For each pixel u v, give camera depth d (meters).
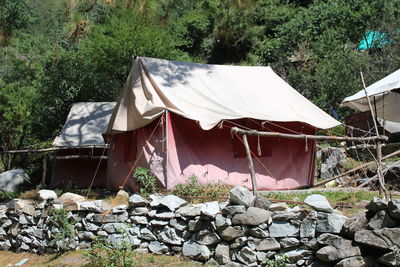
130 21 17.66
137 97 9.84
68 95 16.00
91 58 17.20
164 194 8.65
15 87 16.73
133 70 10.30
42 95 16.06
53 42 24.62
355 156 12.53
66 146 12.30
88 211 7.87
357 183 10.03
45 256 8.00
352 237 5.48
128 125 9.95
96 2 11.54
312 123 10.33
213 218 6.45
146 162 9.47
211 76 10.92
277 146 10.34
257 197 6.25
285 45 22.94
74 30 11.59
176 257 6.71
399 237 5.12
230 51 27.88
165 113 9.23
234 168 9.75
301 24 23.02
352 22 21.17
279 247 5.93
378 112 11.83
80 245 7.77
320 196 5.96
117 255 6.48
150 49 17.38
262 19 28.03
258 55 25.78
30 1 31.48
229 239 6.24
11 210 8.96
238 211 6.21
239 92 10.65
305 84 18.16
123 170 10.51
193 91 10.12
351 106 11.66
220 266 6.18
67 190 11.20
